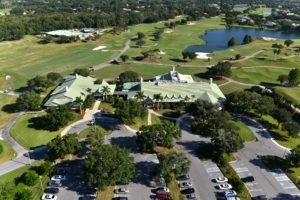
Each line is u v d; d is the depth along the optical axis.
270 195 92.75
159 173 93.25
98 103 153.00
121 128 130.12
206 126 128.50
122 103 131.50
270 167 105.88
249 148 117.00
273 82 190.00
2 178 98.81
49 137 123.50
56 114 127.25
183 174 97.75
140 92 145.50
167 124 115.69
